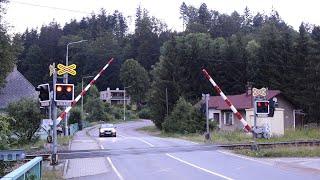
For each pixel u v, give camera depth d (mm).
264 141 33562
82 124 78125
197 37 98875
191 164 21953
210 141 36750
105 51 136750
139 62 144875
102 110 114875
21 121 32562
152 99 80188
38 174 12125
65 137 41594
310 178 16828
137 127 91625
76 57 130500
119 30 163750
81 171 19734
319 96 75812
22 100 34188
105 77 151875
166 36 141375
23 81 62781
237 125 60906
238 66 93250
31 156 22734
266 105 26219
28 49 126250
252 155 25906
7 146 14664
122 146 32562
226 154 26766
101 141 39438
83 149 29766
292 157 25453
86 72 129500
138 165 21828
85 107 114938
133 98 144250
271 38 88812
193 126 56469
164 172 19172
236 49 94875
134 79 143000
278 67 85500
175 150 28969
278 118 48000
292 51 84938
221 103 64438
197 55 93062
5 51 38844
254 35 117375
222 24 133875
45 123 27062
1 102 58375
